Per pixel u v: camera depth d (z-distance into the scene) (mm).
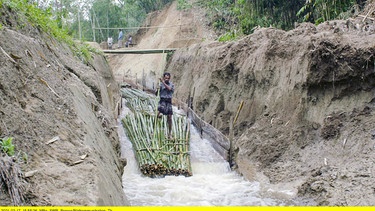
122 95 16484
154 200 6238
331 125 6707
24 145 3326
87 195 3066
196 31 26062
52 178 3172
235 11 16500
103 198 3254
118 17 38781
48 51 6047
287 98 7832
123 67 30969
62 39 8617
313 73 7043
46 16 7887
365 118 6422
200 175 7852
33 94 4086
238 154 7984
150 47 29531
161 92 9617
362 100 6648
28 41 5004
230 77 10680
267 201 5973
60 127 4008
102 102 7719
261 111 8828
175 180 7422
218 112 10836
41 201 2863
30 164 3211
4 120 3295
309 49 7289
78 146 3885
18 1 6004
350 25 7965
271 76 8648
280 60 8562
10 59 3984
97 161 3826
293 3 13406
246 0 14672
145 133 9188
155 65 25797
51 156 3500
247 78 9578
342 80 6805
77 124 4418
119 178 5125
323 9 10719
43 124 3803
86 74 7539
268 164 7215
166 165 7820
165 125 9672
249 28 14617
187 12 28078
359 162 5711
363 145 5996
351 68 6660
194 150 9344
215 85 11266
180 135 9250
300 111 7363
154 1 36250
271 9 14102
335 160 6156
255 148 7633
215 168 8227
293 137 7270
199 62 14492
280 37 9172
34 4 7445
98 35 38031
